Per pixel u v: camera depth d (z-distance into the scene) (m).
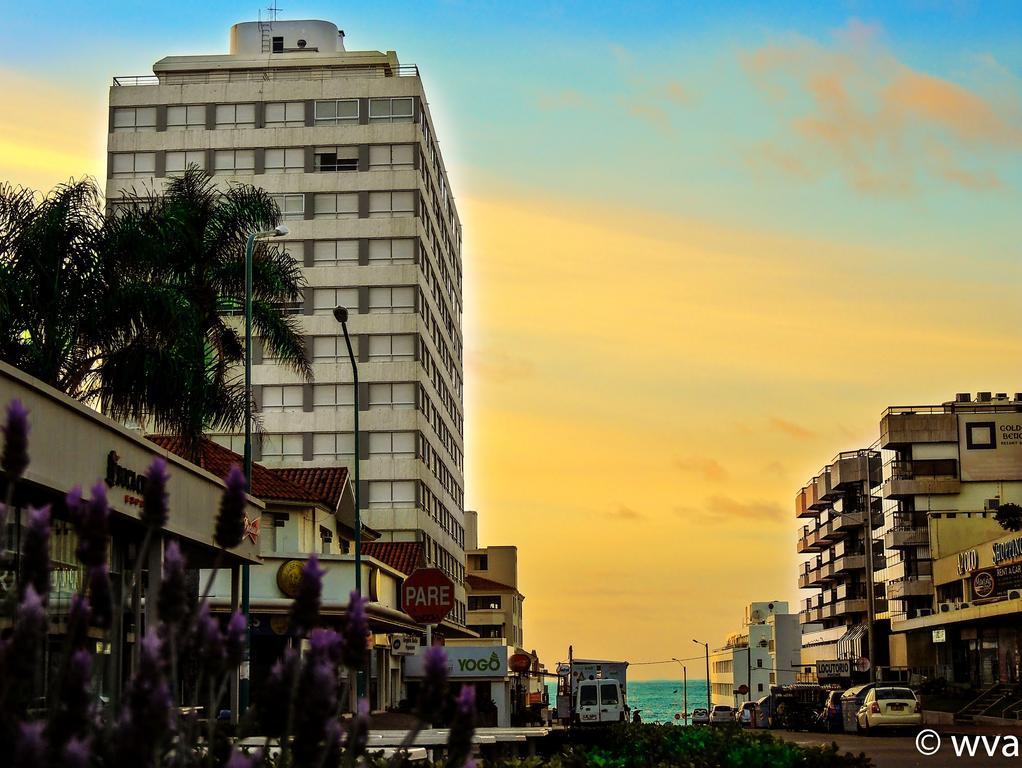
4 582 17.22
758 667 177.50
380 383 84.44
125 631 23.06
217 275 42.38
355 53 88.62
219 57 89.19
